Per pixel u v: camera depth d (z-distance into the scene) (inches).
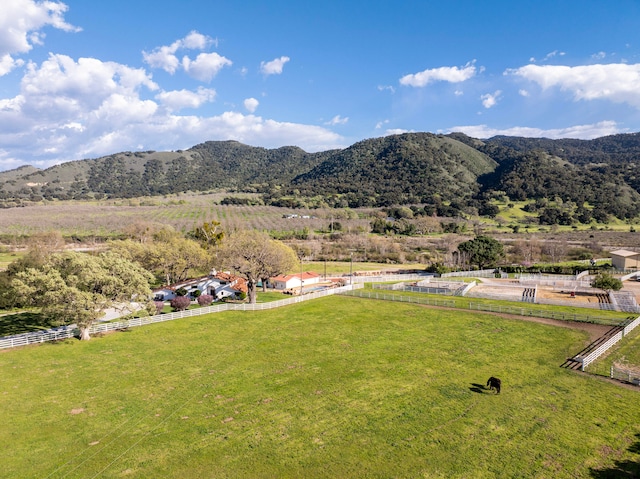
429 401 1350.9
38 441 1128.2
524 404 1325.0
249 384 1493.6
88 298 1911.9
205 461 1043.3
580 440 1121.4
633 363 1652.3
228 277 3388.3
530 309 2490.2
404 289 3302.2
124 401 1363.2
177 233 5073.8
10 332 2108.8
